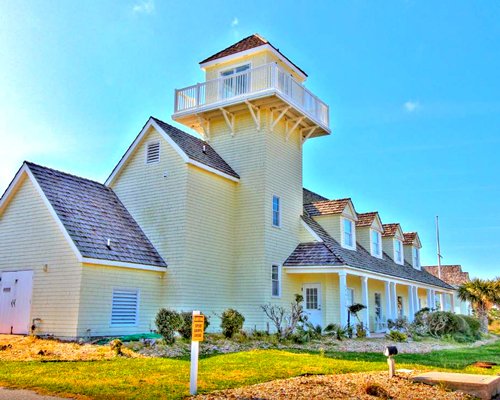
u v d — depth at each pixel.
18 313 17.05
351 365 11.94
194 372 8.37
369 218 28.06
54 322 16.02
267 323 19.86
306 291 22.81
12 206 18.28
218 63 23.84
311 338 18.34
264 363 11.65
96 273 16.30
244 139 22.19
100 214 18.73
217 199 20.80
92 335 15.84
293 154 23.73
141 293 17.89
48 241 16.88
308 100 23.47
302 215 23.75
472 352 16.94
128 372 10.09
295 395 8.28
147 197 20.12
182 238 18.80
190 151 20.14
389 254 31.27
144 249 18.80
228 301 20.70
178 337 16.05
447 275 53.00
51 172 18.67
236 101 21.48
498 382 9.49
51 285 16.44
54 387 8.66
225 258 20.83
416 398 8.38
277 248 21.52
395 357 14.34
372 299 27.81
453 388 9.17
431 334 23.64
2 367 10.58
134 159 20.98
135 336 16.12
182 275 18.47
